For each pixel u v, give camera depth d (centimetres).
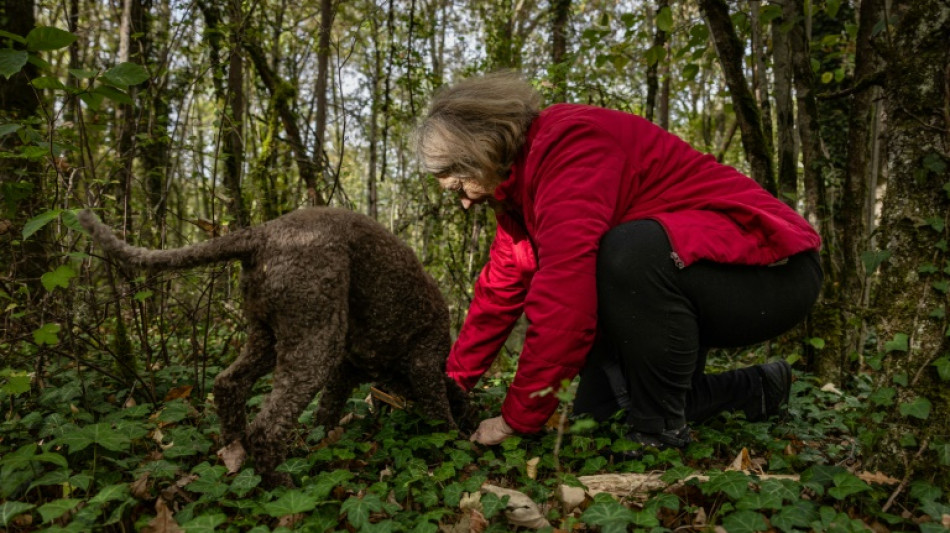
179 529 179
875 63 372
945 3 195
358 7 530
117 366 320
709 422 269
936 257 194
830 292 388
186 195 617
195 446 227
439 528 191
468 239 488
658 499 185
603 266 214
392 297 243
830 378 359
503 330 266
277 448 206
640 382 227
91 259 305
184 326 395
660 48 362
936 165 195
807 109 388
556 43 703
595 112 223
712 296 214
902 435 194
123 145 439
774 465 209
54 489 203
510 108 227
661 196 221
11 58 192
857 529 159
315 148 448
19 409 269
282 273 210
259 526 168
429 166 235
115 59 618
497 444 242
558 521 189
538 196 215
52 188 296
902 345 196
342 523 192
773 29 393
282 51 718
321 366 212
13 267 276
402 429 259
